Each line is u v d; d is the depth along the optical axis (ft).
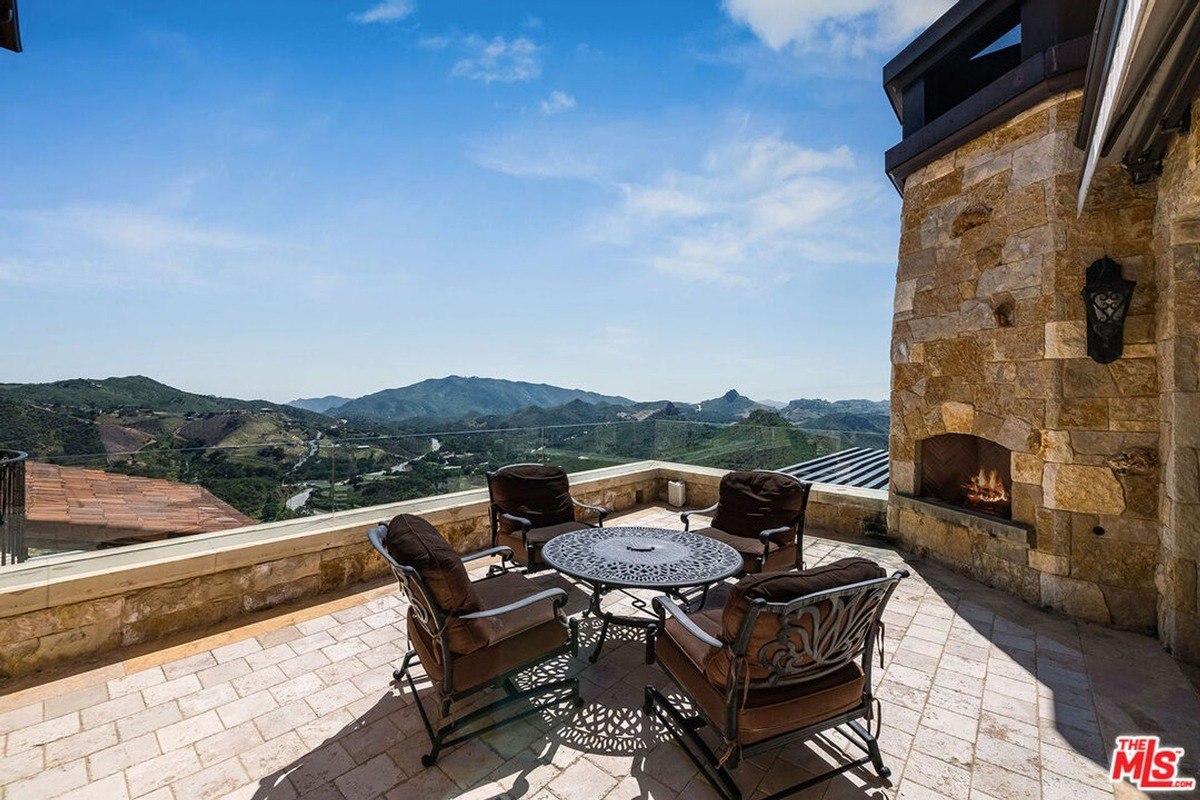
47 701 8.46
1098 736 7.73
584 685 9.18
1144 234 11.45
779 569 12.71
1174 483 10.27
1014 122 13.56
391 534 7.36
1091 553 11.96
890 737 7.72
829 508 19.17
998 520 13.52
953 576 14.78
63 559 10.50
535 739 7.57
